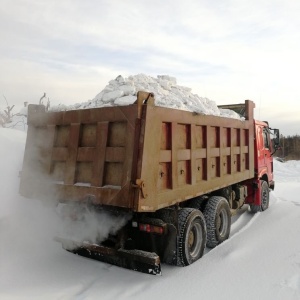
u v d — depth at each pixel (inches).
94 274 164.4
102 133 154.9
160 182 157.8
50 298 138.9
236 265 172.6
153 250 166.2
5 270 159.0
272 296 136.8
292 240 210.5
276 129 349.4
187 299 137.0
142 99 145.0
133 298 138.9
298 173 823.7
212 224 205.3
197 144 190.4
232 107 309.0
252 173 282.5
